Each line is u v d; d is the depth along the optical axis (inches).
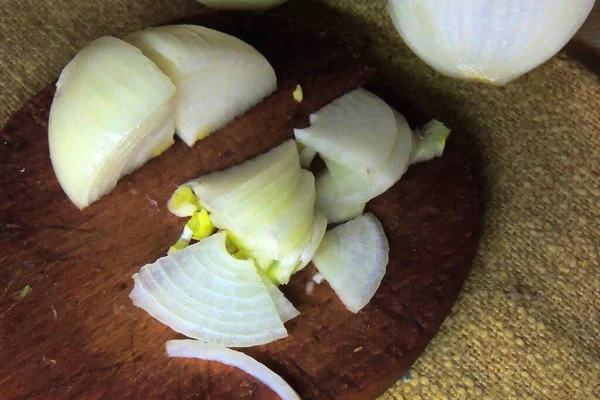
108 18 20.6
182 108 18.4
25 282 18.0
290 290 18.0
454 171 18.9
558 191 19.1
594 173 19.2
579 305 18.4
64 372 17.5
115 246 18.2
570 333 18.3
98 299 17.9
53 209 18.4
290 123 19.1
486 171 19.4
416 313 17.9
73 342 17.7
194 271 17.8
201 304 17.6
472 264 18.7
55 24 20.4
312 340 17.7
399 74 20.2
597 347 18.2
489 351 18.2
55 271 18.1
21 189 18.5
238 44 18.8
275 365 17.6
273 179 18.0
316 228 18.0
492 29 17.1
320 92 19.3
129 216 18.4
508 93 19.8
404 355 17.7
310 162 18.8
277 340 17.7
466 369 18.1
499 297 18.5
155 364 17.6
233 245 18.2
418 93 20.0
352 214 18.5
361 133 18.6
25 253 18.2
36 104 19.1
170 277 17.7
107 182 18.3
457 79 19.9
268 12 20.0
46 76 20.1
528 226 18.9
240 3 19.6
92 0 20.6
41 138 18.9
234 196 17.9
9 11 20.4
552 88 19.8
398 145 18.6
